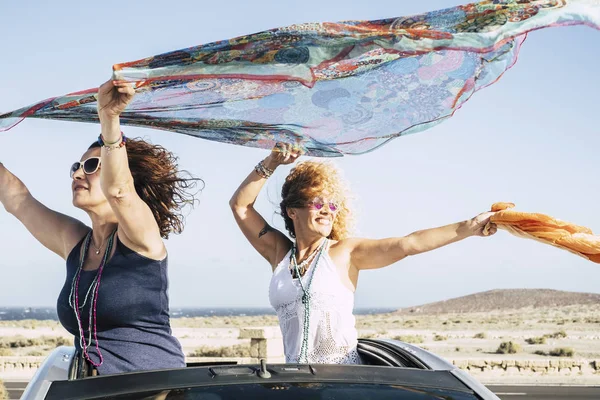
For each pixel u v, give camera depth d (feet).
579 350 131.85
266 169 13.29
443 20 8.71
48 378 9.17
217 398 8.04
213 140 12.16
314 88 9.86
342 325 11.90
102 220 11.81
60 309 11.71
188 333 184.44
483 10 8.55
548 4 8.51
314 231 12.39
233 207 13.64
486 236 11.26
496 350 128.47
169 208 13.01
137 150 12.71
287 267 12.48
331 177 12.66
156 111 10.73
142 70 8.83
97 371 11.18
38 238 13.08
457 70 9.76
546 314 401.90
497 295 533.14
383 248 11.87
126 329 11.46
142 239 11.19
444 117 10.68
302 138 11.75
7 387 63.98
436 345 144.15
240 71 9.05
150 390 8.12
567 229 10.34
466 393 8.64
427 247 11.60
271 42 8.66
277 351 51.31
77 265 11.87
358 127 11.21
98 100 9.43
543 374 79.41
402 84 9.95
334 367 8.89
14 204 13.14
